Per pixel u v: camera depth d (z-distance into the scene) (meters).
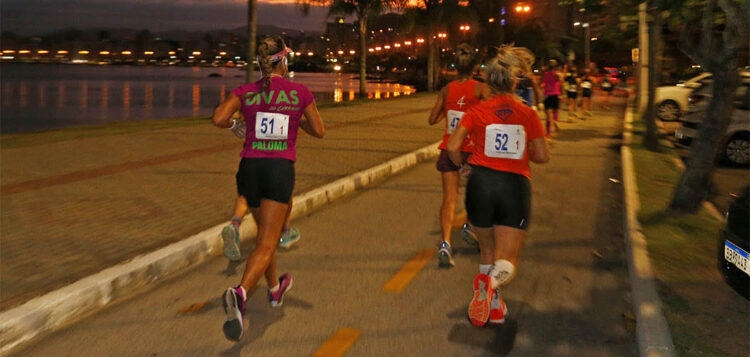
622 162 11.87
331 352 3.98
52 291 4.57
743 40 7.02
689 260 5.78
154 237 6.11
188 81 101.69
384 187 9.66
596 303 4.90
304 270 5.62
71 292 4.54
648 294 4.75
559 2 11.09
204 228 6.45
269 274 4.51
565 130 18.95
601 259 6.04
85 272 5.06
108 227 6.46
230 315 3.72
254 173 4.09
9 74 129.12
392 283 5.29
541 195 9.19
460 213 7.89
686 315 4.49
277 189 4.07
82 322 4.44
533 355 3.99
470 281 5.37
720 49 7.22
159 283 5.27
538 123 4.08
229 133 15.03
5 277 4.92
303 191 8.41
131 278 5.06
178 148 12.38
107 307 4.73
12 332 4.04
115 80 102.81
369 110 23.89
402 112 22.84
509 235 4.08
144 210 7.23
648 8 10.51
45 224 6.55
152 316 4.56
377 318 4.55
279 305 4.75
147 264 5.24
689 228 6.91
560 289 5.21
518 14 56.09
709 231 6.81
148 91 66.19
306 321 4.48
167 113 37.34
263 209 4.12
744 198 4.74
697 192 7.50
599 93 42.78
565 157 13.20
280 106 4.07
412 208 8.20
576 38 74.44
